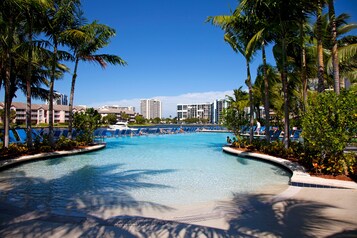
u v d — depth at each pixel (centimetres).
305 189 588
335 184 595
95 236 332
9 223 377
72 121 1605
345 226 366
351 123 664
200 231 352
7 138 1067
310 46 1388
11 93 1647
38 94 1886
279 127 2602
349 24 1213
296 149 1062
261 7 1073
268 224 379
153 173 850
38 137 1333
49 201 527
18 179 741
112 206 496
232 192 616
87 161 1102
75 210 466
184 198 563
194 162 1098
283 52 1134
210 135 3300
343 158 706
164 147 1748
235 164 1043
